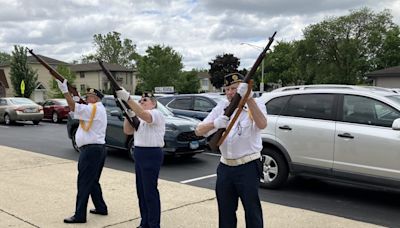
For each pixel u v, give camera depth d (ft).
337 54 181.98
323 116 21.58
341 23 178.29
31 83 146.00
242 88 10.75
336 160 20.76
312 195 22.33
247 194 11.65
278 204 20.27
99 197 17.38
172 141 30.48
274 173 23.25
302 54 184.55
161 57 246.68
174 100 42.14
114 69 233.14
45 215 17.40
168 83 247.50
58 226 16.10
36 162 29.40
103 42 297.53
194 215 17.56
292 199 21.53
